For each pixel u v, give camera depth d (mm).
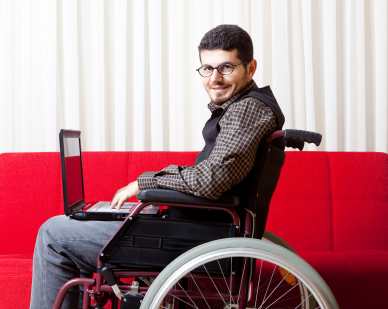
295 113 2332
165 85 2330
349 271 1563
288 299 1508
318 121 2346
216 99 1120
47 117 2266
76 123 2285
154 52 2309
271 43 2320
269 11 2320
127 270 995
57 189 1928
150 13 2311
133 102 2326
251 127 961
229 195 978
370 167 1979
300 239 1916
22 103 2268
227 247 889
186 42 2338
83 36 2303
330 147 2328
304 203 1943
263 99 1015
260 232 1046
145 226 979
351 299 1556
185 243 976
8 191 1887
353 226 1926
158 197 943
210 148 1085
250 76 1161
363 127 2340
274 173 1023
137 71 2309
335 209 1943
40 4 2266
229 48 1083
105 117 2316
